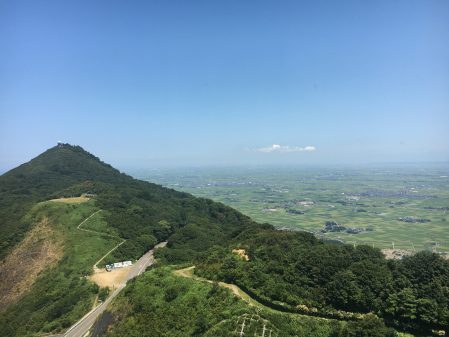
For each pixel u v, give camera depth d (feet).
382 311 256.52
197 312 288.30
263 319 259.60
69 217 620.49
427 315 239.91
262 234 420.36
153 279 354.33
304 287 288.71
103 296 442.91
